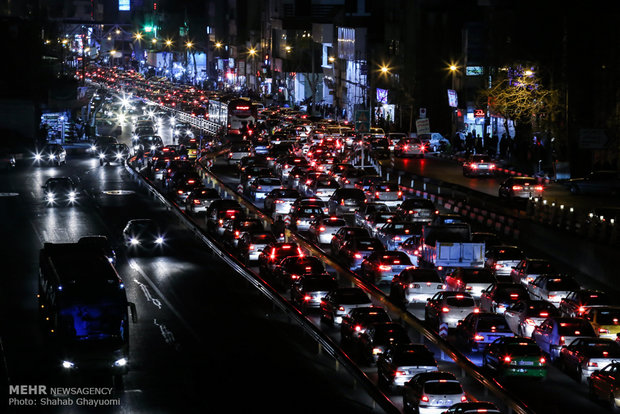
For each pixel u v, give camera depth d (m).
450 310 75.38
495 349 66.25
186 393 64.25
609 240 97.62
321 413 60.53
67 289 68.06
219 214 121.69
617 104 145.12
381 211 115.69
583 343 66.44
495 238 100.25
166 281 99.31
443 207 136.12
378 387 64.69
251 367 70.50
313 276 85.12
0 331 79.69
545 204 113.44
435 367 62.38
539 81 173.25
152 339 77.88
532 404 61.12
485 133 195.12
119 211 143.88
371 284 88.56
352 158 189.12
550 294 81.62
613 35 146.38
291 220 123.69
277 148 197.00
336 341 75.94
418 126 169.00
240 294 93.94
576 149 151.88
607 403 60.22
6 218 136.75
